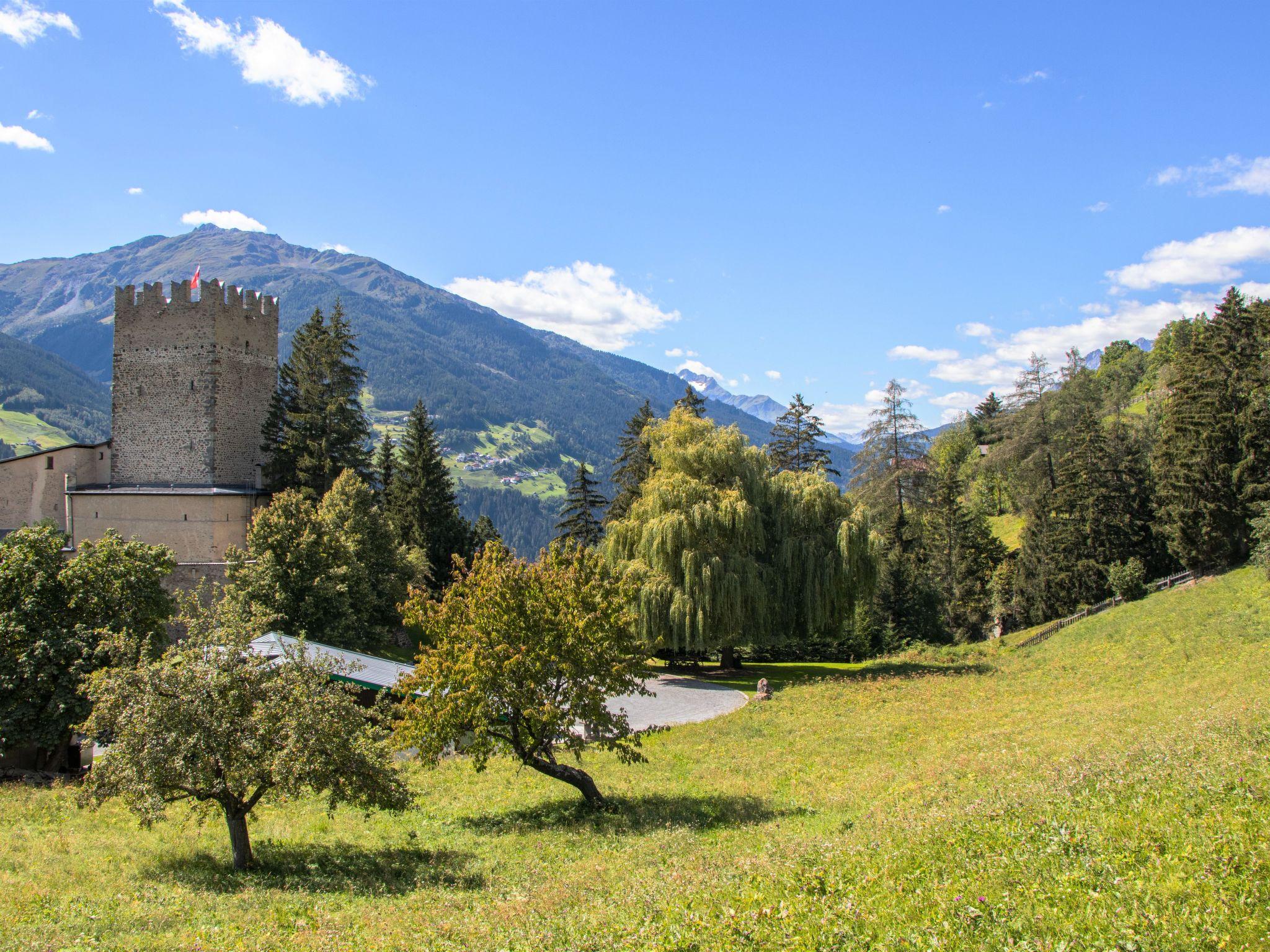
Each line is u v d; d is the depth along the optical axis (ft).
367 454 199.62
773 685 136.56
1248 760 39.78
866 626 196.85
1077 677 115.03
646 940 29.12
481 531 273.33
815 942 27.04
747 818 58.49
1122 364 437.17
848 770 72.33
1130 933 24.20
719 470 151.74
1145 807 36.06
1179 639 125.08
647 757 87.92
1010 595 216.95
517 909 36.50
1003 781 49.21
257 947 35.22
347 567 152.25
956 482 228.84
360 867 53.78
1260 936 23.41
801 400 217.77
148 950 35.45
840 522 146.41
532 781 81.76
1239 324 168.96
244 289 187.11
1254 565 148.66
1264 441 155.02
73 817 69.10
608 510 202.28
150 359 180.55
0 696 90.12
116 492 169.58
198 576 162.40
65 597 95.61
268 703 52.85
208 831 65.26
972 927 26.48
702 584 135.74
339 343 196.65
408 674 72.74
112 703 52.42
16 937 37.60
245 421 187.11
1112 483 187.11
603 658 68.54
